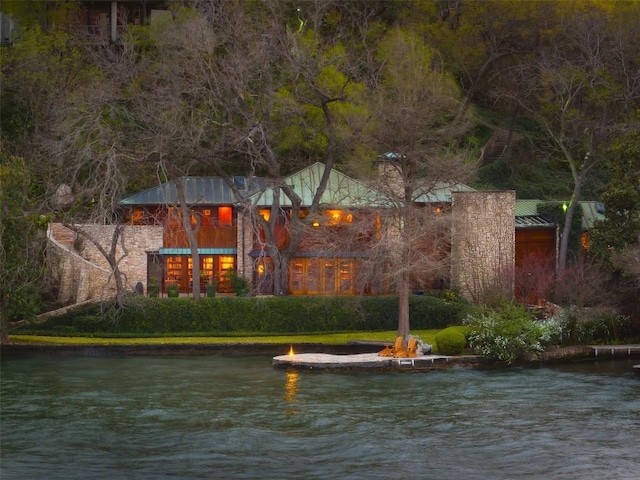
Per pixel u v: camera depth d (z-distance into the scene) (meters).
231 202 86.62
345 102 84.69
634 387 55.72
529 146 104.56
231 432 45.09
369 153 82.31
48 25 104.38
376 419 47.69
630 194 73.12
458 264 82.25
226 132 80.38
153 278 83.00
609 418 47.84
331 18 102.25
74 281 79.38
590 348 66.81
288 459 41.03
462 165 73.88
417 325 77.44
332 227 80.38
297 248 85.75
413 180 72.38
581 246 87.00
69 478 38.44
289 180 87.75
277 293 81.69
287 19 95.19
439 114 80.81
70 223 77.69
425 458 41.12
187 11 94.44
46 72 90.00
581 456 41.22
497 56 102.69
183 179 88.44
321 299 77.25
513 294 78.94
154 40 95.25
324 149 88.94
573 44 97.94
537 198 98.88
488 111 109.38
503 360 63.06
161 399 52.09
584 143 95.25
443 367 62.16
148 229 84.44
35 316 71.12
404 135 72.81
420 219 72.88
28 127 90.69
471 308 77.19
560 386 56.03
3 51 93.38
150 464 40.31
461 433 45.09
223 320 75.94
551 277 79.00
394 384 56.38
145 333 74.38
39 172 81.75
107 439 43.94
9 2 103.88
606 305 72.12
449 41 102.81
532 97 104.81
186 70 80.88
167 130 77.25
